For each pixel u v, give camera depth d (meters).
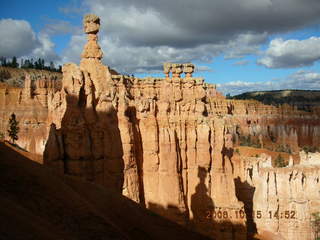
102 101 54.75
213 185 62.62
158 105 64.25
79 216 32.78
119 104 57.88
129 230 39.94
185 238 44.28
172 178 60.47
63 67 53.22
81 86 52.28
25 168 37.09
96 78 55.91
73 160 49.62
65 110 50.50
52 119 52.03
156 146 61.03
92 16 56.91
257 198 71.69
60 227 29.58
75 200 35.34
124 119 57.44
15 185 33.16
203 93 68.88
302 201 69.88
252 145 165.00
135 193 56.88
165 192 60.19
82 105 52.88
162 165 61.03
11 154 39.47
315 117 192.88
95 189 43.12
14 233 23.47
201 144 63.38
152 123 61.66
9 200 29.02
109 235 31.75
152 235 41.31
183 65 70.19
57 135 48.72
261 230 69.25
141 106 61.78
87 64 56.53
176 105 65.50
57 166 47.59
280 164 118.75
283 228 69.50
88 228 31.48
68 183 40.94
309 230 68.75
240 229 59.84
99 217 34.34
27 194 32.38
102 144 53.50
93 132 52.59
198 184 62.16
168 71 69.88
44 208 31.30
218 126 64.44
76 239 28.31
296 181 71.12
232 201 61.94
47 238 24.97
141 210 46.44
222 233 59.50
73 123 50.34
